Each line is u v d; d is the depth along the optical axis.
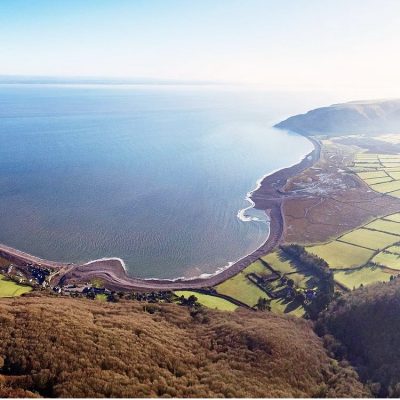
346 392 55.44
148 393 47.16
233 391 50.44
